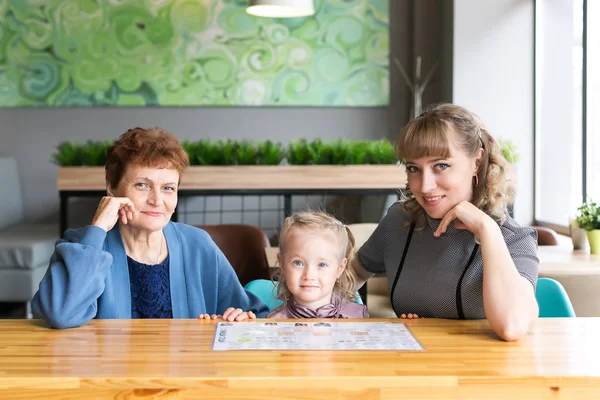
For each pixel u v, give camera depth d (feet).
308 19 21.31
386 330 5.53
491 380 4.42
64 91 21.15
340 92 21.52
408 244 6.32
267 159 15.25
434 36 21.29
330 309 6.54
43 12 20.95
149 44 21.15
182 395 4.35
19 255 15.97
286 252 6.57
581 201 16.55
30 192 21.30
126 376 4.37
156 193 6.48
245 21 21.22
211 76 21.27
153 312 6.84
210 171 14.88
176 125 21.44
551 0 18.39
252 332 5.44
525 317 5.24
